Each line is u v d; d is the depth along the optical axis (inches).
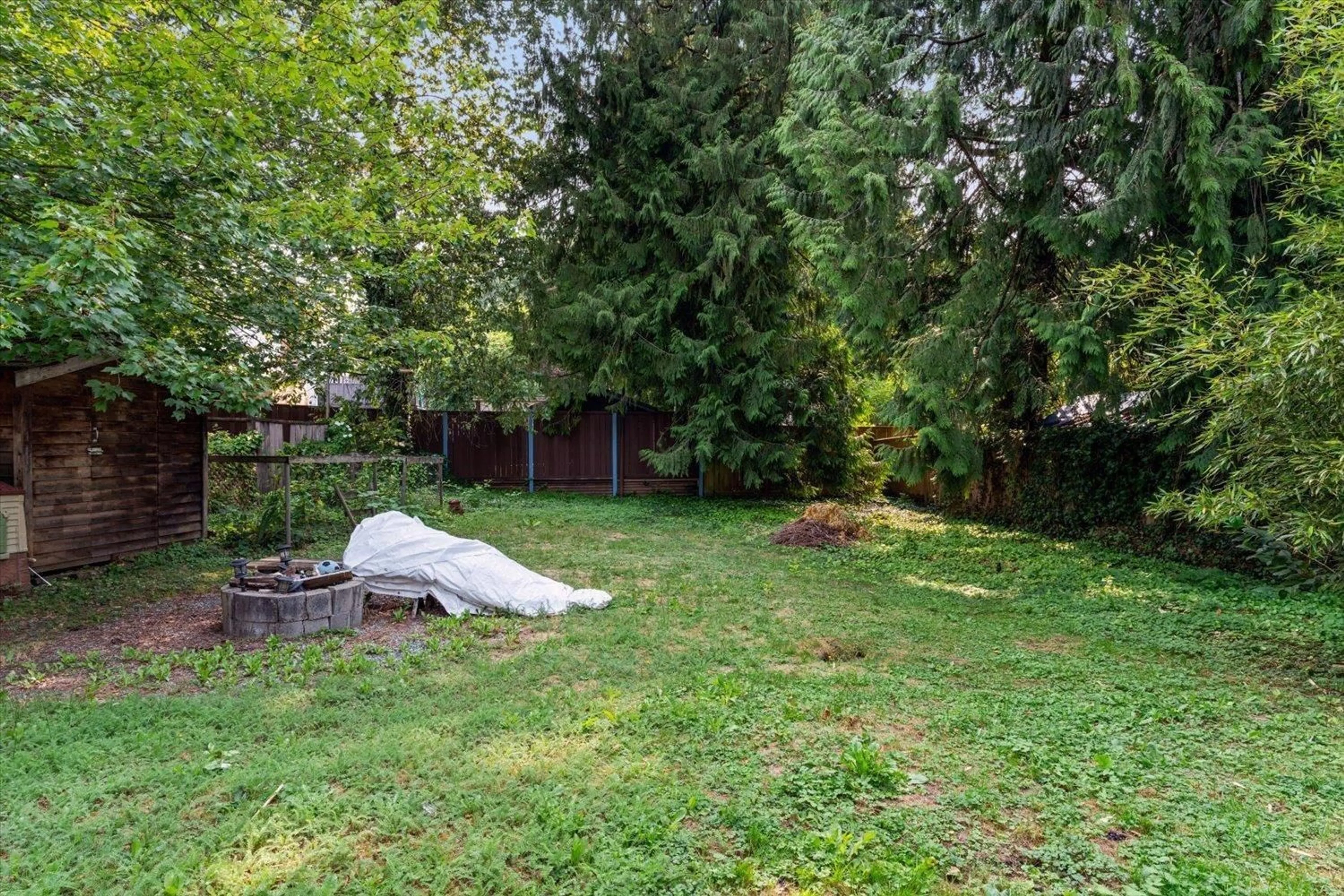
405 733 130.1
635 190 502.6
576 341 511.2
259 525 345.1
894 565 312.0
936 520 449.7
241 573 199.5
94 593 239.9
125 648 181.8
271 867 90.2
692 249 494.9
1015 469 421.1
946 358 304.3
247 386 237.5
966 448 316.2
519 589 224.4
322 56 236.2
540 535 378.6
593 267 517.7
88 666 168.4
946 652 190.2
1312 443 151.9
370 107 276.5
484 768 116.7
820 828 101.0
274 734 130.6
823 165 296.2
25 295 168.9
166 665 166.1
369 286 430.3
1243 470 171.5
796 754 124.5
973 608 239.6
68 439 265.4
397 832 98.9
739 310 493.4
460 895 86.9
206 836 96.0
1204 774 121.0
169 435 314.3
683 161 492.7
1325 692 161.6
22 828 97.0
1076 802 110.7
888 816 104.0
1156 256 220.4
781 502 531.5
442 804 105.7
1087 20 236.7
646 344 496.7
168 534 313.0
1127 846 98.8
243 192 213.8
